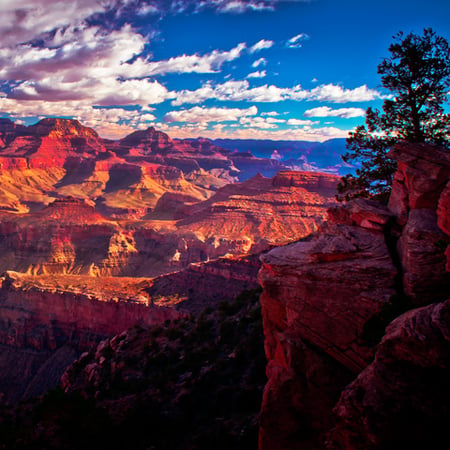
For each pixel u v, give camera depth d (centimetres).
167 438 2428
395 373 1143
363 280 1642
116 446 2383
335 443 1199
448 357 1085
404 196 1866
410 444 1067
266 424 1653
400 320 1246
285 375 1675
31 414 2980
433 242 1559
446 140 2756
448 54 2766
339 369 1603
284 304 1795
